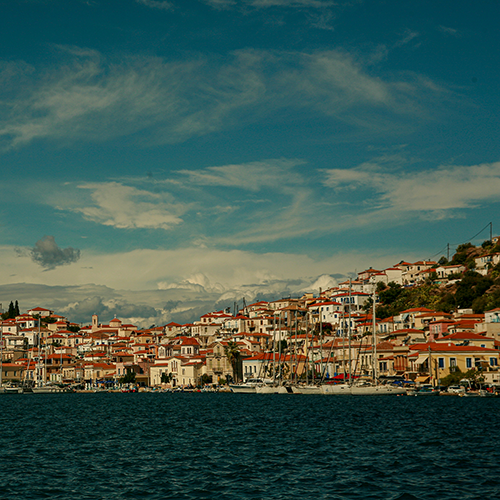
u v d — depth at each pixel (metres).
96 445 65.50
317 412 103.69
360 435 69.31
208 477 46.31
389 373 185.62
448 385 154.12
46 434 77.00
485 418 87.88
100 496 40.81
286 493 40.81
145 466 51.44
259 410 113.00
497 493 40.09
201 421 92.31
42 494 41.44
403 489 41.44
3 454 59.09
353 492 40.81
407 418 89.50
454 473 46.47
